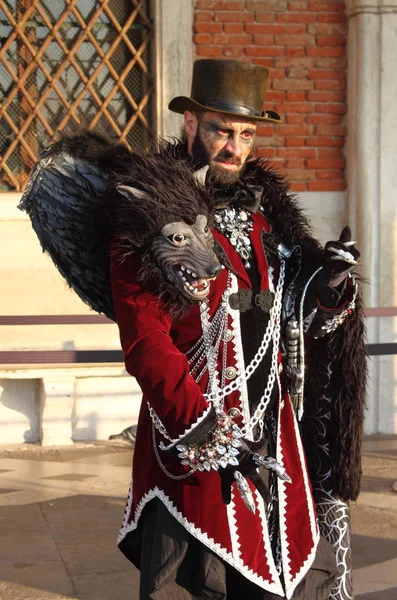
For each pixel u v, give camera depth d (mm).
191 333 2285
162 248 2148
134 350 2133
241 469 2115
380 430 6566
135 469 2367
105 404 6309
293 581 2268
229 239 2391
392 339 6512
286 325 2461
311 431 2574
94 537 4328
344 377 2512
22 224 6035
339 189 6605
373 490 5148
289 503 2328
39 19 6078
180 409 2078
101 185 2373
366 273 6430
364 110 6367
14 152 6164
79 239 2375
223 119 2383
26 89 6121
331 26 6480
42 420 6145
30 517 4641
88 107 6219
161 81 6199
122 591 3668
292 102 6504
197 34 6297
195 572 2248
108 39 6234
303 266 2490
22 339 6039
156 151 2455
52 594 3621
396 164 6422
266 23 6395
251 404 2309
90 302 2492
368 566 3945
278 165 6523
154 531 2281
